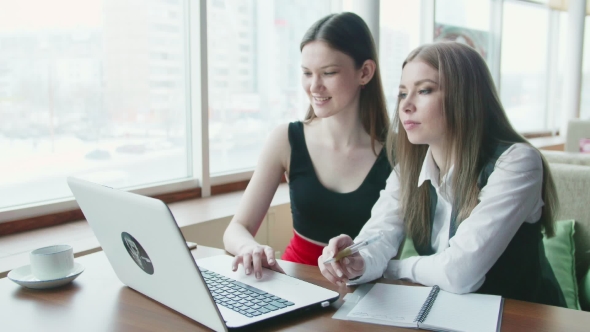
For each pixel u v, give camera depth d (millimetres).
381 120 1665
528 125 5410
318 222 1628
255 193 1684
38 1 1970
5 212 1919
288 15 3033
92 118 2184
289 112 3117
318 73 1533
